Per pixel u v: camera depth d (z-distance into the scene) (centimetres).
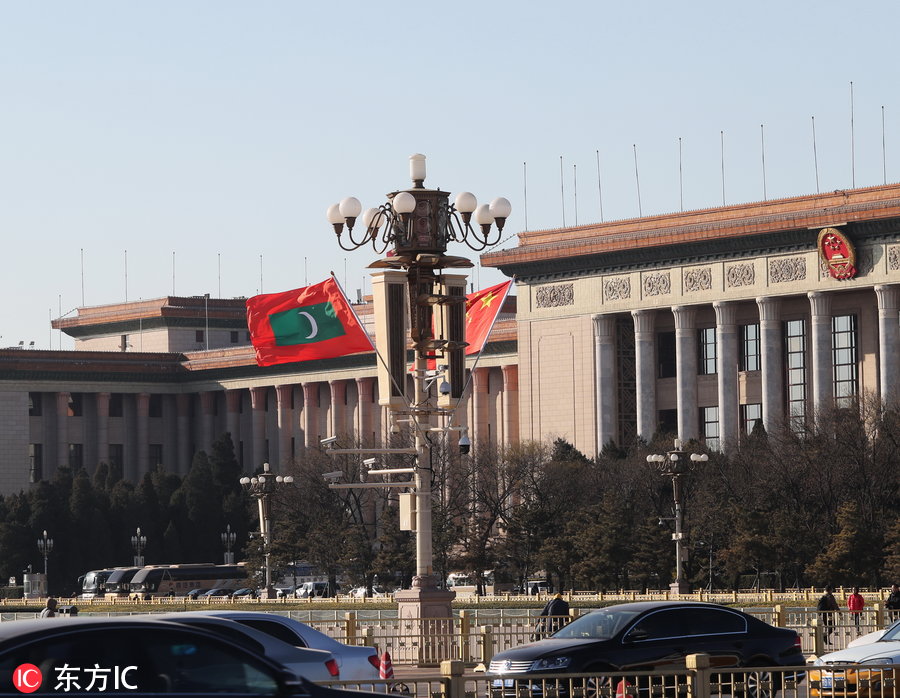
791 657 10512
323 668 8531
